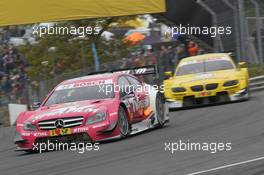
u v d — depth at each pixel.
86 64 77.44
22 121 32.66
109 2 68.00
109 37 79.75
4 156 32.44
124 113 33.69
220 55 53.78
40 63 77.44
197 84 49.62
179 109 50.84
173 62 68.12
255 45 73.69
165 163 24.23
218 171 21.62
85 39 77.88
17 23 65.50
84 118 31.53
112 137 32.09
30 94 58.50
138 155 26.92
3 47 64.56
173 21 71.56
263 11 76.12
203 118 41.22
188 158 25.02
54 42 78.19
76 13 67.00
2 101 58.97
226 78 49.78
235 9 71.81
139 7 68.94
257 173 20.86
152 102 37.66
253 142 27.81
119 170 23.48
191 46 71.00
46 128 31.73
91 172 23.58
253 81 60.66
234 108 45.09
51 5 66.25
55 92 35.12
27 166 27.09
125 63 66.50
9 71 62.41
